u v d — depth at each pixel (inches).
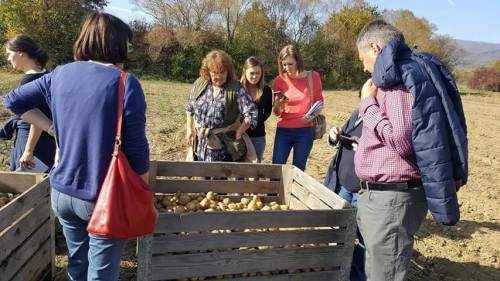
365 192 121.7
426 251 199.5
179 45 1477.6
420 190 114.8
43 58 164.6
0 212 111.2
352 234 130.1
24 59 159.8
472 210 261.6
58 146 102.8
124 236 96.9
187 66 1440.7
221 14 1605.6
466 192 300.4
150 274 116.6
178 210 148.9
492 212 260.2
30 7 1330.0
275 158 211.6
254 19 1631.4
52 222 145.1
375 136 115.5
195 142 184.4
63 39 1364.4
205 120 177.5
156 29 1469.0
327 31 1759.4
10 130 165.6
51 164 161.9
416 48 121.8
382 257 118.8
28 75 155.9
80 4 1422.2
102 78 96.7
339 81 1739.7
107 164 97.3
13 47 157.8
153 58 1445.6
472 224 236.7
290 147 212.1
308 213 125.3
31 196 128.6
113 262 103.3
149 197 100.6
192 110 185.8
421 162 105.3
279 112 201.5
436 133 103.2
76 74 98.7
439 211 104.3
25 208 125.1
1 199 136.9
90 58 101.2
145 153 99.7
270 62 1628.9
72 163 98.0
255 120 174.4
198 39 1476.4
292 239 126.3
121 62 104.3
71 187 98.2
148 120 492.1
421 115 103.6
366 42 120.0
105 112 95.7
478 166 389.1
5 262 113.9
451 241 212.8
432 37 2299.5
